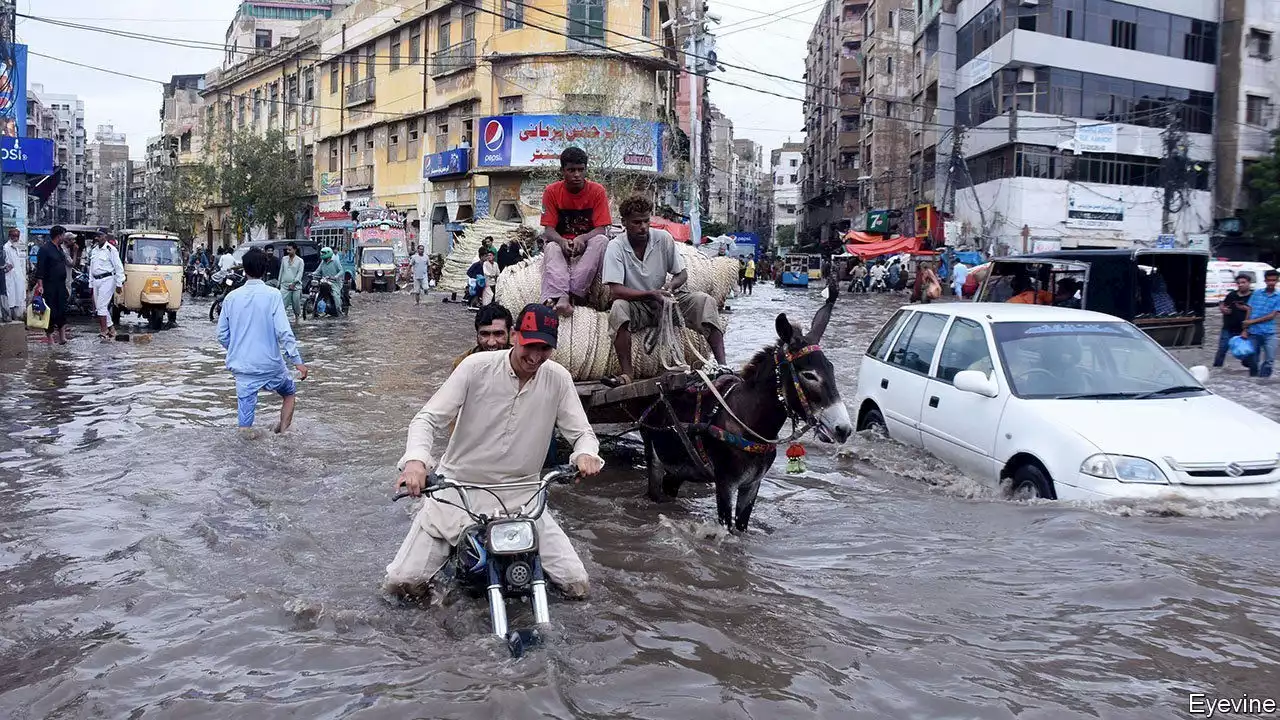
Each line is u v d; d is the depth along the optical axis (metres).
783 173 142.75
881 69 63.44
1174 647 4.31
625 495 7.27
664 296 6.97
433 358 15.30
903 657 4.18
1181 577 5.09
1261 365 14.41
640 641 4.35
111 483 7.18
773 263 73.06
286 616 4.59
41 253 16.42
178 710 3.57
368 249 38.47
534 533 4.16
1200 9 43.06
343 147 51.66
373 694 3.72
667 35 42.06
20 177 21.52
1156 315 14.69
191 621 4.55
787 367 5.57
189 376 12.90
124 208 127.62
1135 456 6.38
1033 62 39.72
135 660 4.10
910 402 8.58
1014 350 7.70
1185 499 6.21
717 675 4.00
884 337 9.59
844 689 3.88
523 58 38.25
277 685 3.87
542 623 4.19
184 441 8.60
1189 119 43.53
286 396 9.20
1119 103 41.72
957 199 45.22
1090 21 40.62
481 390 4.42
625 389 6.68
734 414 5.86
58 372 13.05
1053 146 39.88
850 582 5.25
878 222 54.22
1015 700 3.78
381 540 5.88
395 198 46.72
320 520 6.29
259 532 6.02
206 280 33.09
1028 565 5.44
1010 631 4.53
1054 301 14.60
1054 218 39.97
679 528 6.16
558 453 8.40
